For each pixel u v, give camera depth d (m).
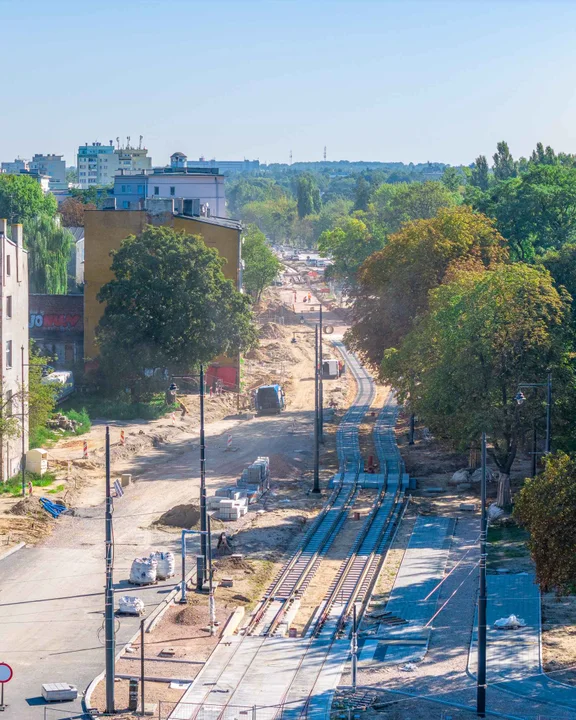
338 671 45.56
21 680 43.81
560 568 46.81
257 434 103.06
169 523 70.31
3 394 78.19
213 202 198.38
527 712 41.03
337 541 67.50
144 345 107.75
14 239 82.56
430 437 99.56
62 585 56.69
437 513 74.62
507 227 132.62
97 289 121.81
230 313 110.19
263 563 62.38
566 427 75.50
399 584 58.53
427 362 81.81
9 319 78.94
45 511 70.88
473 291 77.25
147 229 111.12
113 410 107.38
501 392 75.12
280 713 40.53
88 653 46.94
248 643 48.78
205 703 41.34
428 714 40.81
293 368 147.88
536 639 49.28
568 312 81.00
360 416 113.19
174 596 55.09
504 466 74.94
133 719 39.75
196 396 118.38
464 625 51.47
